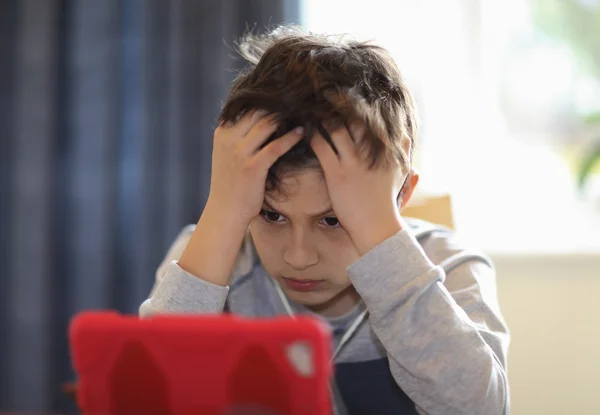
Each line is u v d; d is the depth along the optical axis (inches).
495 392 29.4
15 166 79.4
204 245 30.1
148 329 17.9
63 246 80.7
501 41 78.9
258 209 29.9
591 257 70.9
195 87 76.3
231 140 30.0
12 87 79.4
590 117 74.4
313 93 29.0
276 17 73.5
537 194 78.5
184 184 76.5
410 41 77.7
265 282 38.5
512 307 72.3
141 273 77.5
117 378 18.4
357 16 77.8
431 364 28.4
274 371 17.6
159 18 77.2
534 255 71.6
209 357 17.7
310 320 17.6
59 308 80.7
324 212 29.4
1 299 81.0
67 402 80.7
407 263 28.5
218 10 75.0
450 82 78.9
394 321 28.6
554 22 77.5
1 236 81.0
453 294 35.3
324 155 28.4
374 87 31.2
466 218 78.3
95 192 78.8
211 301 29.7
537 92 78.3
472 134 79.2
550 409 72.0
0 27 79.1
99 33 78.1
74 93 78.9
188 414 18.1
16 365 80.1
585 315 71.4
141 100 77.2
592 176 77.2
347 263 30.6
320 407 17.6
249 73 32.7
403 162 30.5
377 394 37.8
